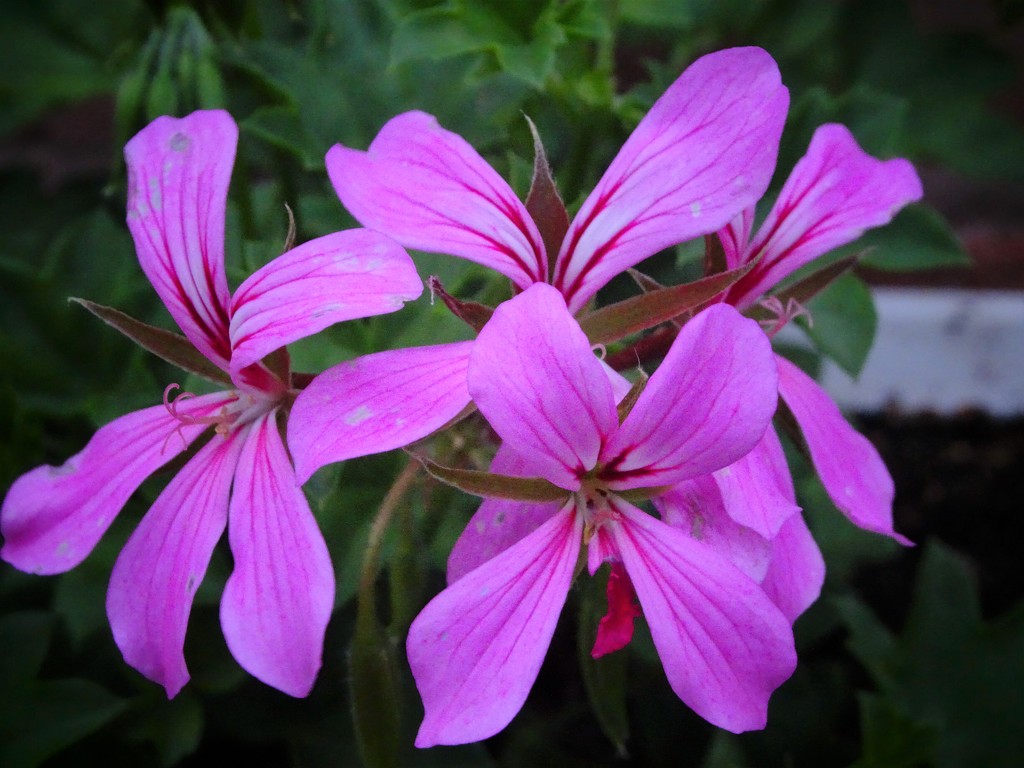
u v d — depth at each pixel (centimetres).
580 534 10
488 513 10
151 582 10
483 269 13
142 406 15
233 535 9
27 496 10
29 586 17
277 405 11
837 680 18
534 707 18
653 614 9
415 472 11
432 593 13
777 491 10
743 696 9
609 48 15
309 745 16
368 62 14
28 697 15
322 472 11
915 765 17
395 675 11
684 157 10
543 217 10
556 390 9
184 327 11
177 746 15
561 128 14
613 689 12
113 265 16
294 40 18
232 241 14
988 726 18
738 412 9
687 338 9
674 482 10
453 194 10
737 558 10
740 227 11
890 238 17
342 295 9
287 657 9
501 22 14
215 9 14
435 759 15
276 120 14
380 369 9
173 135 10
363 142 14
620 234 10
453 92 14
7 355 16
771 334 12
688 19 18
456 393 9
